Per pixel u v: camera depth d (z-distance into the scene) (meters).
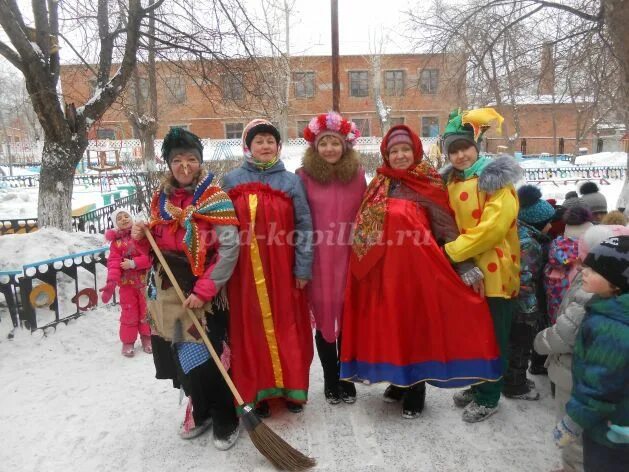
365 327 3.09
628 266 1.90
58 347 4.60
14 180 27.92
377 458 2.80
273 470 2.72
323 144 3.13
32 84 6.93
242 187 3.12
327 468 2.73
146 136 15.36
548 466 2.69
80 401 3.57
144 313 4.51
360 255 3.03
